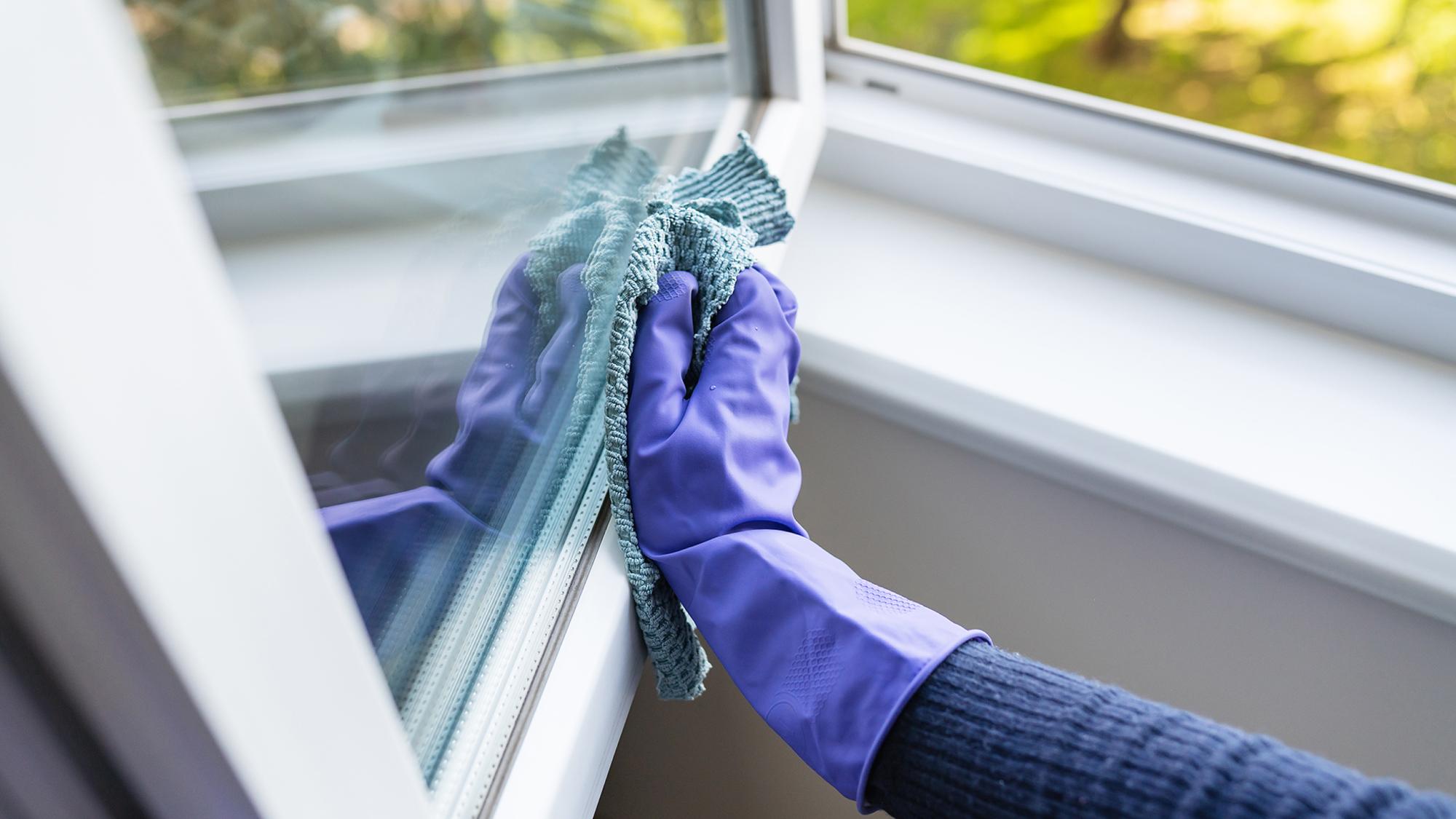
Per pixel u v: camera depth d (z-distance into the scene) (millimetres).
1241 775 460
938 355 936
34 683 274
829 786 1163
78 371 222
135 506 240
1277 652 947
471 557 526
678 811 1295
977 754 497
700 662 639
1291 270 940
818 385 974
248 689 287
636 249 623
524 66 536
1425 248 929
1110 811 468
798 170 917
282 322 365
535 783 511
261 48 345
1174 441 871
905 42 1501
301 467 383
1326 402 896
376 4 407
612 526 621
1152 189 992
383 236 424
